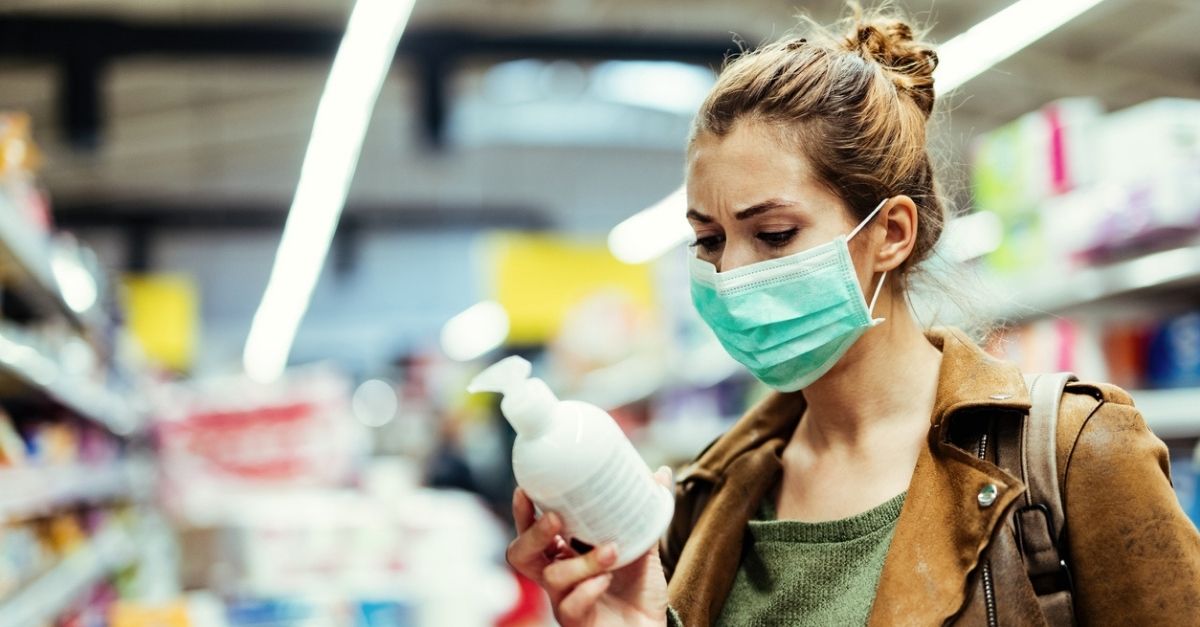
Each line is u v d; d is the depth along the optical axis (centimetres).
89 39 773
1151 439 123
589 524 126
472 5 908
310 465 712
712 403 689
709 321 147
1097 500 121
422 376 1389
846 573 134
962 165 164
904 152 137
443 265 1594
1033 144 368
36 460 337
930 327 150
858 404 141
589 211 1608
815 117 133
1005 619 119
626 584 133
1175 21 807
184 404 705
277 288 1320
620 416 938
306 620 460
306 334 1912
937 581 123
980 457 127
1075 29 825
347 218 1558
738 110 135
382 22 540
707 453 160
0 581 269
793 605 137
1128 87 934
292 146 1413
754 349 140
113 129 1225
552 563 133
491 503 1047
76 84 771
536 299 1188
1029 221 371
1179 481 316
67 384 394
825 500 142
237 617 454
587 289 1196
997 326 162
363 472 805
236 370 1967
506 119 1474
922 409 139
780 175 133
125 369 624
